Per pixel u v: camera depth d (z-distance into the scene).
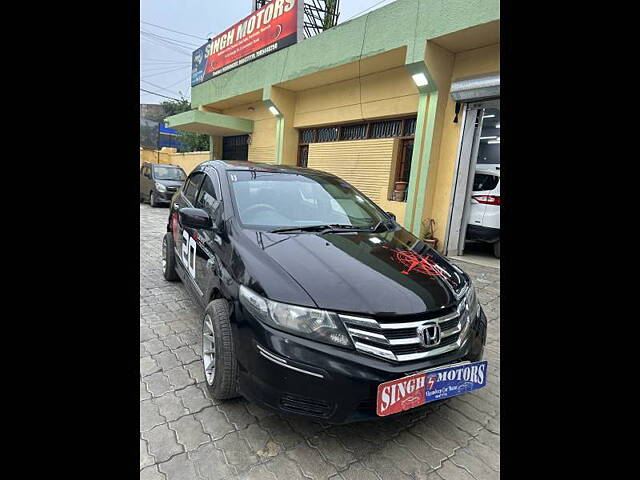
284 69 8.96
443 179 6.56
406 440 2.15
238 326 2.07
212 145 14.05
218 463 1.91
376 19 6.70
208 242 2.86
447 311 2.11
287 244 2.42
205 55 12.95
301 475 1.86
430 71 6.03
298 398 1.85
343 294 1.95
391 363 1.87
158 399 2.41
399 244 2.76
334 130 9.14
